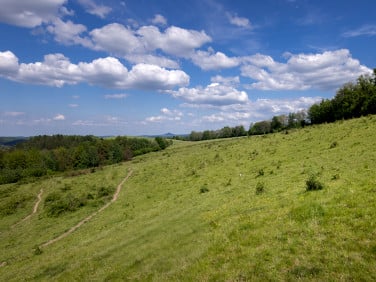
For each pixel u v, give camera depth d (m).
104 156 145.00
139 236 24.09
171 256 17.11
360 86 78.44
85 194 61.50
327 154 36.91
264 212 18.66
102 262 20.62
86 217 47.59
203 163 60.06
